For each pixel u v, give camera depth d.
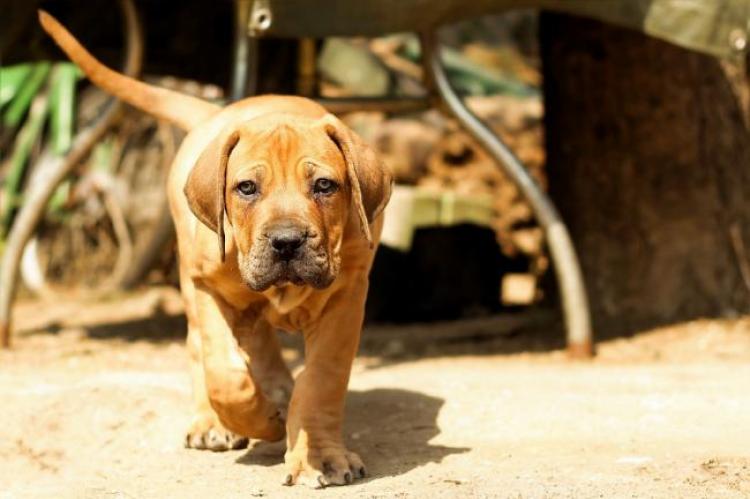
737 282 8.06
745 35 6.75
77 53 5.42
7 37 7.77
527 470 4.30
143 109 5.47
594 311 8.17
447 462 4.52
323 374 4.34
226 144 4.15
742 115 8.32
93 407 5.43
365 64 13.99
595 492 3.94
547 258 8.99
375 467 4.49
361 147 4.20
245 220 4.08
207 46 9.59
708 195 8.05
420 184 12.62
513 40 16.53
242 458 4.76
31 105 13.20
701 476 4.15
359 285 4.38
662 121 8.04
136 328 9.34
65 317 10.34
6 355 7.59
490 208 10.59
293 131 4.14
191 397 5.63
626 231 8.12
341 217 4.14
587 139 8.27
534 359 7.36
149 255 12.15
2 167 13.29
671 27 6.80
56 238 12.98
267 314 4.53
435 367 6.99
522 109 13.38
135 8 7.81
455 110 7.41
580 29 8.27
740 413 5.29
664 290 8.02
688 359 7.14
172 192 4.71
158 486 4.34
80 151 7.77
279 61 9.59
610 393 5.79
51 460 5.08
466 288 10.37
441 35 16.00
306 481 4.20
